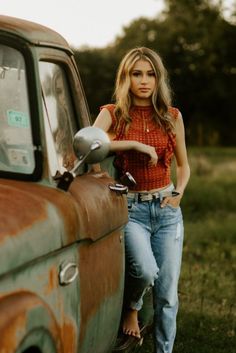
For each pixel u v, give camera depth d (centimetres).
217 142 8194
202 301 826
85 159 411
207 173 2811
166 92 544
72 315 404
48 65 441
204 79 8356
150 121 545
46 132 428
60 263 389
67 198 404
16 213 355
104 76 7888
